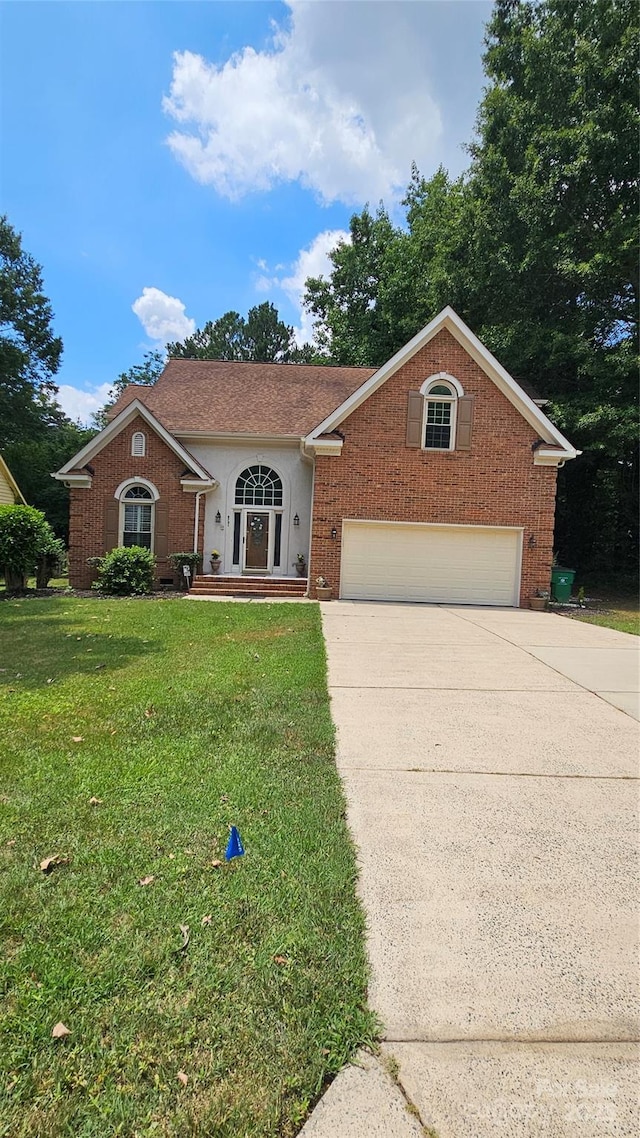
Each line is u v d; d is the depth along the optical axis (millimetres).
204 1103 1741
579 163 16703
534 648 8828
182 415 17016
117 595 14445
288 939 2422
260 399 18094
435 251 22578
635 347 17797
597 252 17094
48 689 5883
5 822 3281
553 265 17844
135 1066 1849
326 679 6559
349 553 14789
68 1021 1994
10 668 6770
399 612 12578
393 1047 1965
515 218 18109
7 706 5328
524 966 2344
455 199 21703
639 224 16375
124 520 15828
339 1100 1775
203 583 15133
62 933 2412
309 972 2254
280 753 4348
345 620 11078
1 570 14930
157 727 4801
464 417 14617
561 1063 1926
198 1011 2051
